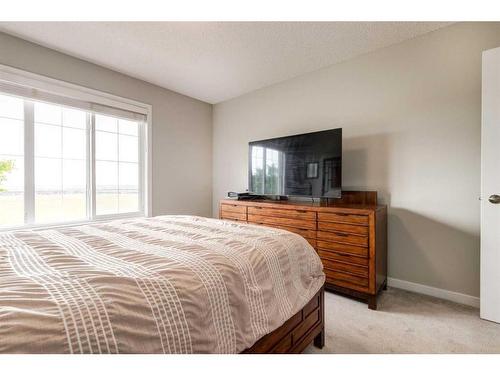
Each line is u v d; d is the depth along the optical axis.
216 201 4.06
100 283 0.72
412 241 2.26
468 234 2.00
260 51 2.46
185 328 0.73
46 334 0.53
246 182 3.66
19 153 2.32
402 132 2.31
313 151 2.59
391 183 2.37
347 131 2.65
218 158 4.03
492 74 1.70
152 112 3.25
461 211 2.03
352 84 2.61
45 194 2.49
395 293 2.22
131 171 3.18
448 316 1.81
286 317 1.08
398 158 2.33
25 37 2.21
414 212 2.25
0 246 1.16
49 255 1.02
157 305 0.70
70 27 2.07
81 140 2.73
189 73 2.95
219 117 4.00
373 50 2.45
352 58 2.60
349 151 2.63
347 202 2.57
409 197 2.27
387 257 2.38
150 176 3.24
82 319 0.58
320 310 1.43
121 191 3.08
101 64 2.71
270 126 3.34
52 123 2.53
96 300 0.63
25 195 2.34
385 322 1.74
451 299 2.06
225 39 2.24
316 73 2.88
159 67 2.79
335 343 1.50
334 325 1.70
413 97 2.24
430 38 2.15
